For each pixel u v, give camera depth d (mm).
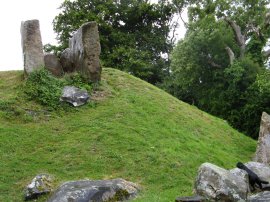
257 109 19562
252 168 9930
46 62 14203
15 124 11352
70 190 7855
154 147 10852
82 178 9141
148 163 10039
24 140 10617
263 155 12164
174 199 8086
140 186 8922
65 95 12719
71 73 14117
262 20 27047
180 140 11820
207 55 27469
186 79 27469
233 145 13820
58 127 11461
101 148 10500
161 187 9031
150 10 29969
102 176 9297
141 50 29891
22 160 9750
